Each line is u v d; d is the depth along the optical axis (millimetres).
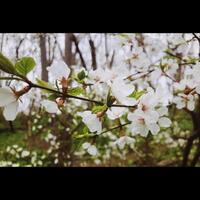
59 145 1270
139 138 1443
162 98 317
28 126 1624
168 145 1591
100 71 362
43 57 1371
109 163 1593
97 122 302
